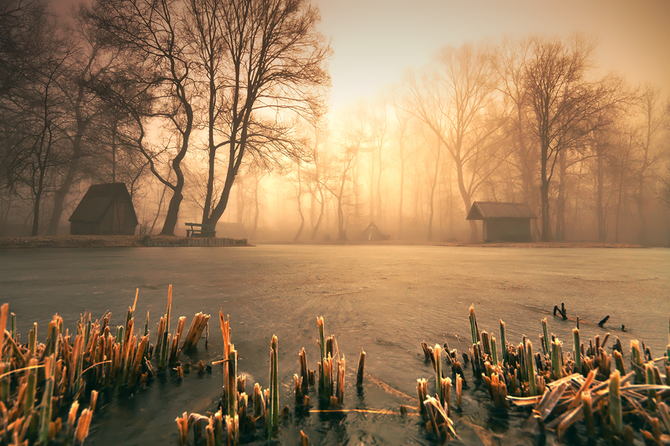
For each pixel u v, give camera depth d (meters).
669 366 1.23
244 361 1.86
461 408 1.30
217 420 1.06
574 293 4.23
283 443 1.08
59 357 1.41
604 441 1.05
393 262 9.30
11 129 26.38
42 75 23.47
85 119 28.25
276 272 6.51
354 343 2.22
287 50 24.14
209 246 21.08
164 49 22.23
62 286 4.55
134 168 35.25
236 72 23.83
